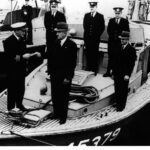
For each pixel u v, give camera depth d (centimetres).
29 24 884
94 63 702
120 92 589
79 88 589
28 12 898
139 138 683
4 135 480
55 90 539
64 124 532
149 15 833
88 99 573
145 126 690
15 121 520
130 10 823
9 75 553
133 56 586
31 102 586
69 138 519
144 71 721
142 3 828
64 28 534
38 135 491
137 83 689
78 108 553
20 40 543
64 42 538
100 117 567
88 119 557
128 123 624
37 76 662
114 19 699
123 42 586
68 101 533
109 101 615
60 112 531
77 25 750
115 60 594
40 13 945
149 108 692
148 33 795
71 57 534
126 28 695
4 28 980
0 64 834
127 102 637
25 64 555
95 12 704
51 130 506
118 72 591
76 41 730
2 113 564
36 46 880
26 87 628
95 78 666
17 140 488
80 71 675
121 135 642
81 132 522
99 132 551
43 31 877
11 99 561
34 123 515
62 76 533
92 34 697
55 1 738
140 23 818
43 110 553
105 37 749
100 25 698
